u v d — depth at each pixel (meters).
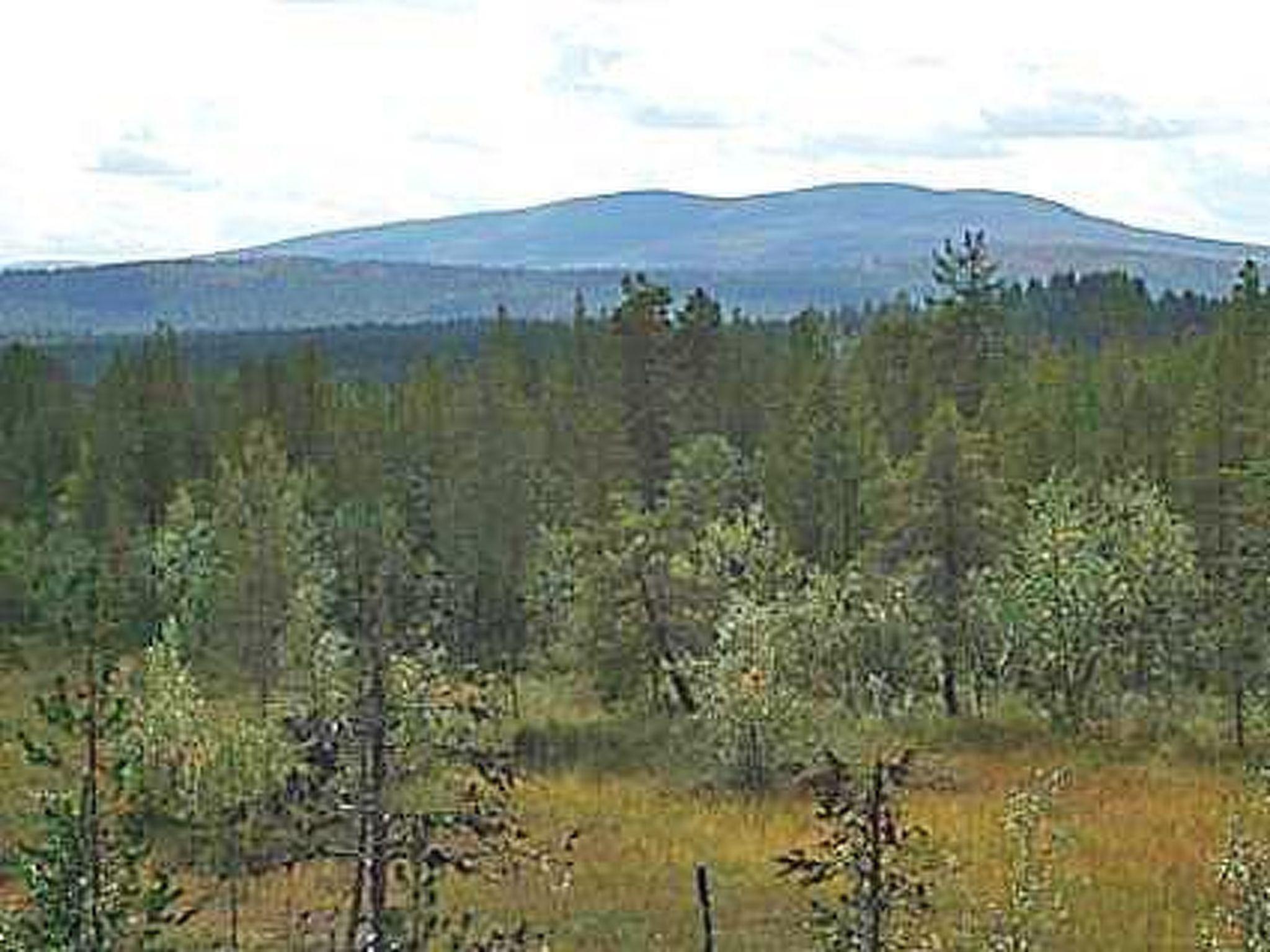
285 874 40.47
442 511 76.19
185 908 37.34
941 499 60.88
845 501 72.50
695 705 62.34
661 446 84.56
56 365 119.19
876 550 62.41
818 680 60.88
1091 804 48.38
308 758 23.64
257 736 37.03
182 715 38.72
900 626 61.06
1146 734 57.12
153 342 107.31
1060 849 40.25
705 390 92.00
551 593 75.31
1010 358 100.56
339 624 25.98
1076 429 80.94
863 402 80.88
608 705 63.66
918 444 87.81
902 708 61.31
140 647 69.19
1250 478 57.97
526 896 40.62
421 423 91.00
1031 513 64.06
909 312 105.50
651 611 62.78
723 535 67.25
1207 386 67.44
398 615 23.73
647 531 63.38
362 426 92.25
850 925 25.55
